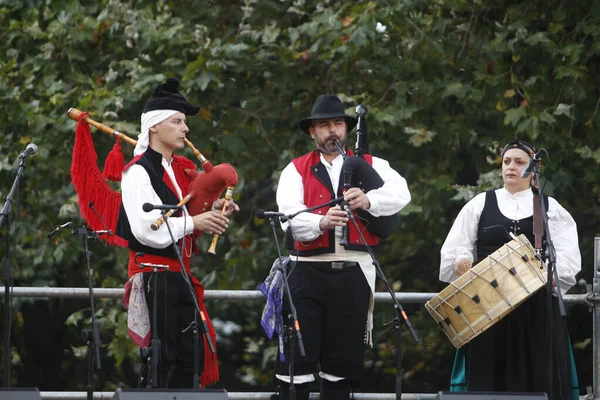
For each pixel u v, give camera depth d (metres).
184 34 21.94
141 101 21.55
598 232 23.42
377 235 13.92
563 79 21.53
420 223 22.38
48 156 21.34
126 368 25.20
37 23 22.28
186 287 13.28
